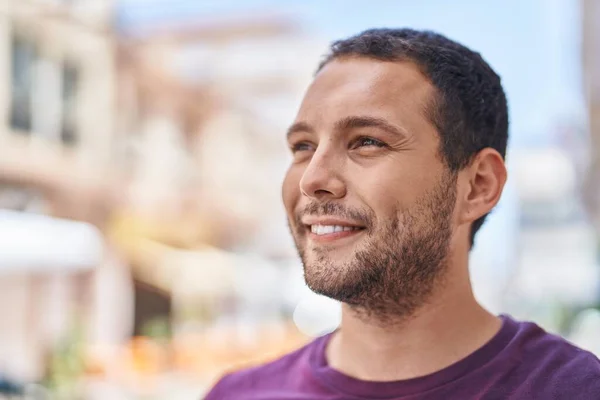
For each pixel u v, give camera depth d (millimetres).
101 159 9656
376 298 1313
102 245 9227
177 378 8289
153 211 10445
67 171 9148
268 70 11812
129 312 9633
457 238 1376
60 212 8930
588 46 5379
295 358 1622
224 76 11648
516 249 22078
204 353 9039
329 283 1275
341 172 1285
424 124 1305
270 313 12984
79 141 9484
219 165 12008
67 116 9336
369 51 1361
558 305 13766
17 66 8570
